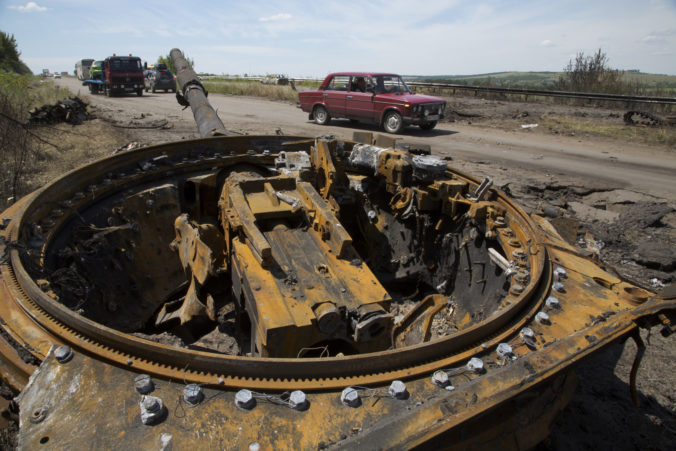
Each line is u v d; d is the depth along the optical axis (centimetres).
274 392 171
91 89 2681
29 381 168
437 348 192
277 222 367
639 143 1324
